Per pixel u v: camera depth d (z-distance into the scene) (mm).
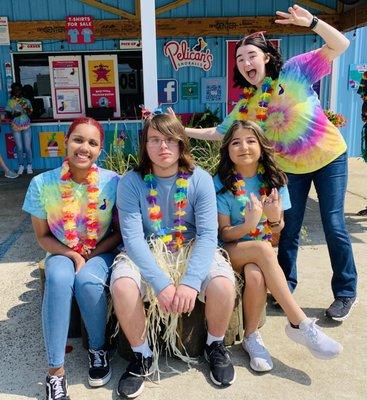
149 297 2230
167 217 2375
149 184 2299
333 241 2713
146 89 3799
